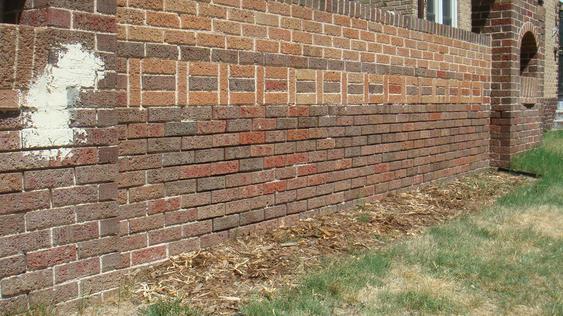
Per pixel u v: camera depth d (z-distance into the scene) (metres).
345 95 7.04
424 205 7.88
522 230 6.75
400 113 8.06
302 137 6.50
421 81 8.47
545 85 18.25
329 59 6.76
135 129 4.87
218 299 4.46
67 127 4.00
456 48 9.37
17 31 3.71
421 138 8.60
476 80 10.16
